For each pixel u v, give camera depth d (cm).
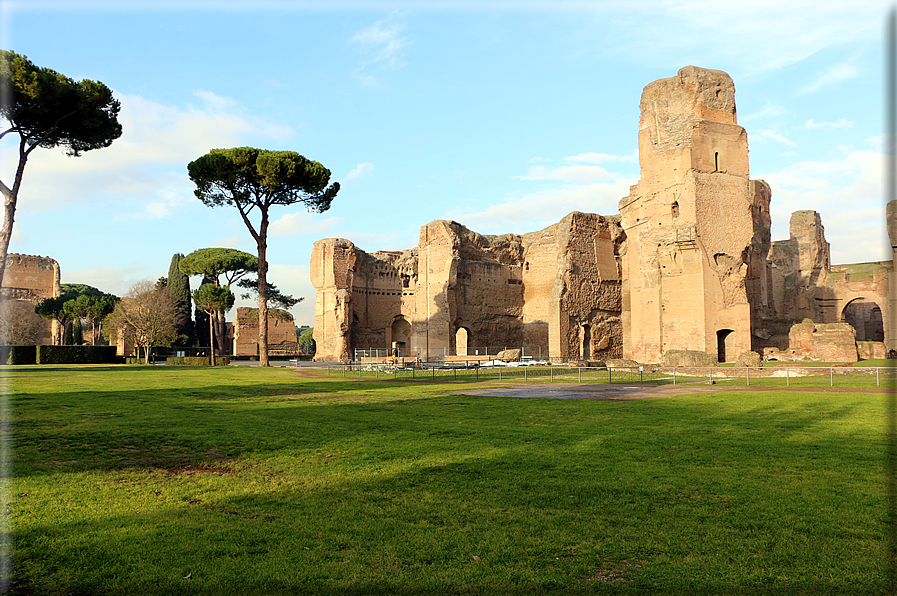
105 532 655
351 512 724
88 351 6919
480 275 5978
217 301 7681
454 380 3141
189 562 570
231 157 4816
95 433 1316
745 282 4125
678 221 4047
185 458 1055
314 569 553
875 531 639
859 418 1459
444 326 5600
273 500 779
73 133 3722
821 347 3781
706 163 4062
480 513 717
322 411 1750
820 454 1030
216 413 1705
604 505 745
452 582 524
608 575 541
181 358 7100
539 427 1389
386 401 2048
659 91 4269
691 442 1160
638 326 4419
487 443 1175
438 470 939
